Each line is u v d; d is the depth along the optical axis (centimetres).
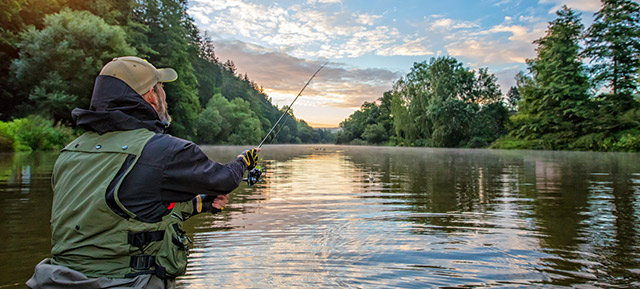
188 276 219
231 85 8269
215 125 4862
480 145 4241
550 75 3497
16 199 465
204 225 342
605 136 2880
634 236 308
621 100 3125
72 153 131
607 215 392
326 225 343
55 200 130
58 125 1822
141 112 136
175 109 3269
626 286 207
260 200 483
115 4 2980
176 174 127
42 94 1961
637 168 1018
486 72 4403
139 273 123
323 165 1152
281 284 207
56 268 120
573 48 3331
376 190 579
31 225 337
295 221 357
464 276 221
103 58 2203
